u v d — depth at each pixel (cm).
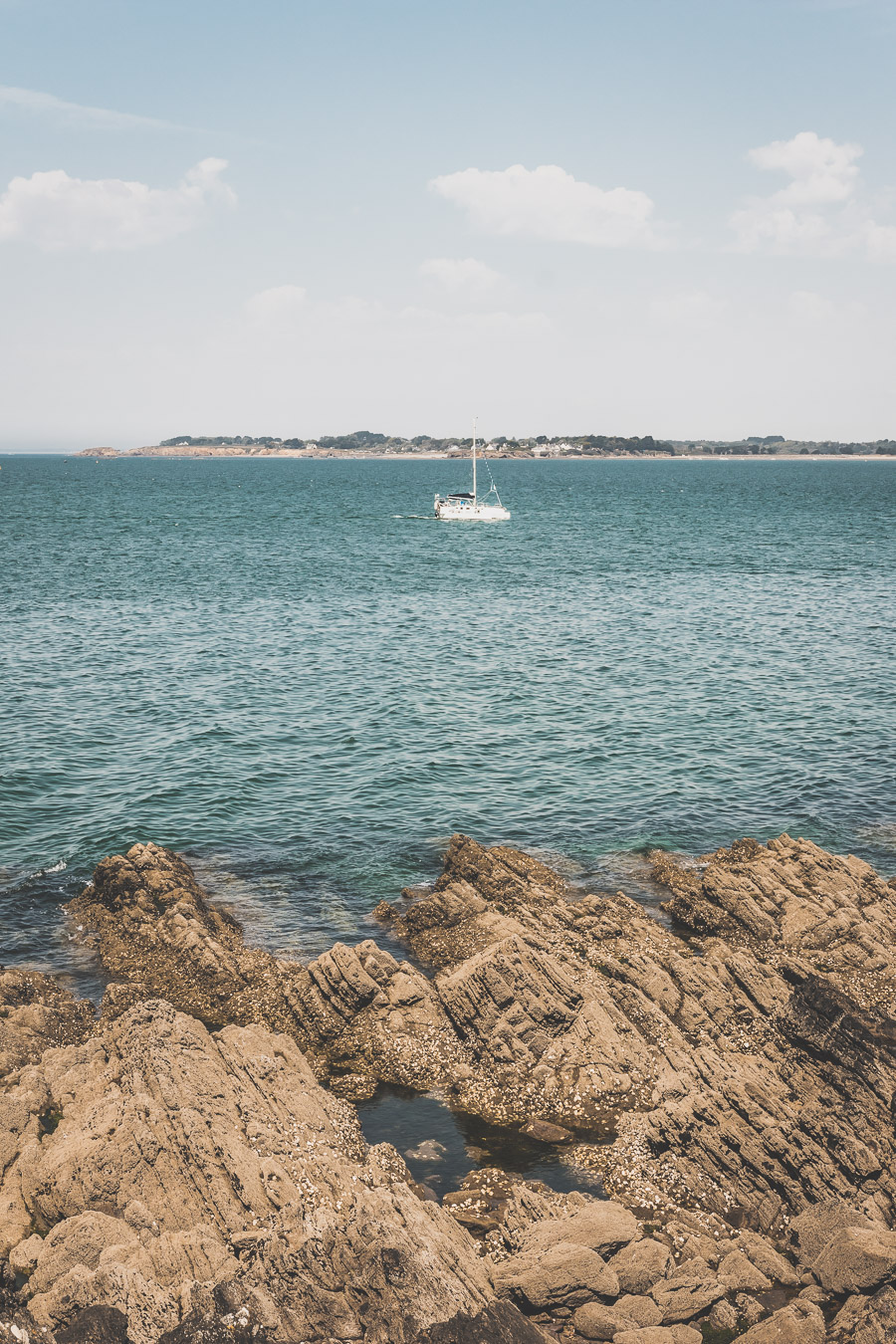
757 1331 1484
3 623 6462
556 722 4653
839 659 5841
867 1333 1464
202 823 3488
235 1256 1548
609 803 3731
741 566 10038
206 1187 1677
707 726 4597
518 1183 1855
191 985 2516
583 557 10981
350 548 11725
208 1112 1809
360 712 4769
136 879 2861
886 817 3634
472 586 8700
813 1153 1861
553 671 5578
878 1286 1577
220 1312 1419
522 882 2975
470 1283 1523
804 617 7144
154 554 10562
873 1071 2023
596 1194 1855
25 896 2950
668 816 3619
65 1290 1459
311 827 3488
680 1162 1909
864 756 4216
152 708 4741
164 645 6028
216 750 4200
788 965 2527
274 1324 1421
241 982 2509
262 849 3312
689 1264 1627
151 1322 1410
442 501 16100
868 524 15075
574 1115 2070
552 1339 1431
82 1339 1366
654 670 5600
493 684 5291
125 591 7938
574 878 3153
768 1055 2211
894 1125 1914
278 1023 2372
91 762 4022
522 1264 1571
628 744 4359
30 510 16088
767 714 4769
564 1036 2259
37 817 3488
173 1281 1498
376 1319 1457
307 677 5388
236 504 19125
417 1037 2312
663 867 3175
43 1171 1703
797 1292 1617
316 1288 1491
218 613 7125
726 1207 1844
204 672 5419
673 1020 2370
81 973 2589
